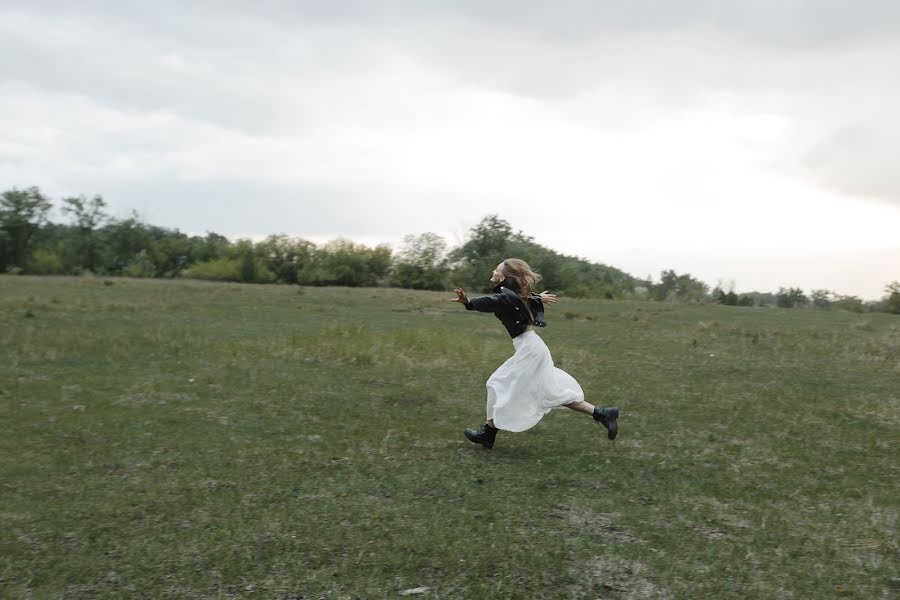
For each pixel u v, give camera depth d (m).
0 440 6.89
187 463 6.44
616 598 4.21
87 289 24.48
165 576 4.32
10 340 12.23
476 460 6.80
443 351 12.95
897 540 5.14
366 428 7.86
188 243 44.16
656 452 7.27
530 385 6.87
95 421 7.65
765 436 8.05
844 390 10.94
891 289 33.00
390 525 5.13
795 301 42.47
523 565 4.57
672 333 18.02
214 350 12.18
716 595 4.27
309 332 14.94
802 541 5.09
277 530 5.00
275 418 8.12
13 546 4.66
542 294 7.10
